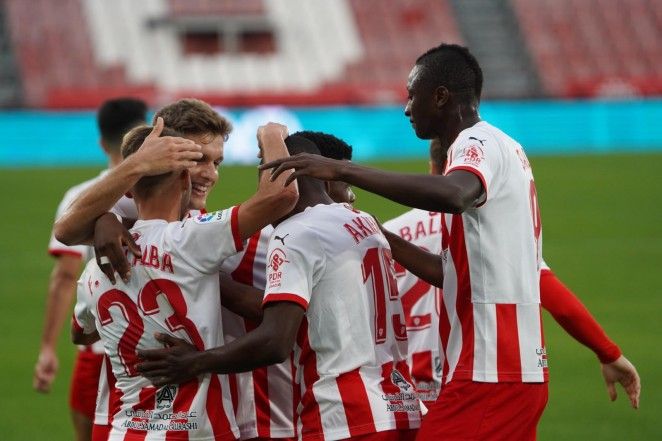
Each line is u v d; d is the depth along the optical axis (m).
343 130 89.25
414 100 12.66
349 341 11.95
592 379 27.95
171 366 11.54
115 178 11.65
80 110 95.50
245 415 12.60
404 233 15.59
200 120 13.17
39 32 104.31
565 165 83.56
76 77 101.06
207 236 11.70
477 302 12.05
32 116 85.50
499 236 11.98
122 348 12.06
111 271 11.96
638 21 114.19
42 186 71.06
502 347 11.97
